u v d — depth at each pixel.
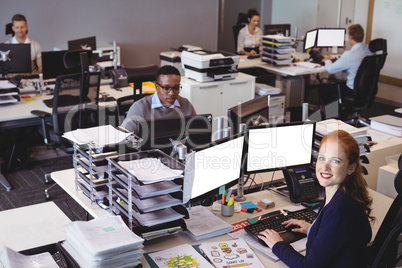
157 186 2.18
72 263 1.92
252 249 2.22
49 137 4.36
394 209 2.17
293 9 8.55
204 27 7.82
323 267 1.97
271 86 5.99
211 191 2.42
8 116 4.21
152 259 2.09
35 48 5.91
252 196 2.78
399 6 6.98
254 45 7.25
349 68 5.72
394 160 3.27
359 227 1.98
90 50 5.13
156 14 7.33
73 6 6.65
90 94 4.42
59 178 2.88
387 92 7.36
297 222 2.38
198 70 5.02
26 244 2.36
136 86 4.57
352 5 7.75
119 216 2.17
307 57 6.85
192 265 2.05
